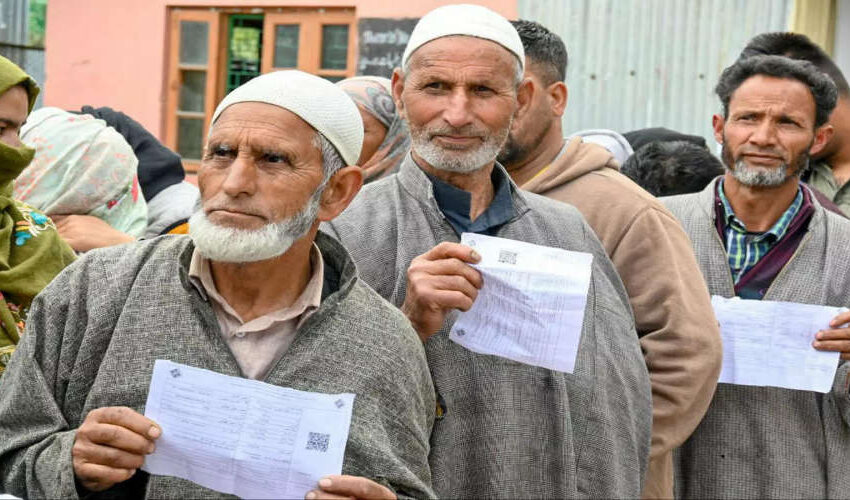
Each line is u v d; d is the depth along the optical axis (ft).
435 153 9.22
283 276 7.75
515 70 9.36
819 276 12.07
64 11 27.71
